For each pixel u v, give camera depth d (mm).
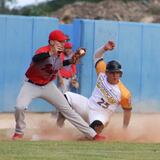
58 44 23266
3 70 37188
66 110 23766
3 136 25234
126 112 24766
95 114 24281
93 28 38219
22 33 37406
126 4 68250
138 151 20406
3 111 37250
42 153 19219
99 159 18234
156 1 74250
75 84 31453
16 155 18672
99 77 24422
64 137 24984
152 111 40219
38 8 91312
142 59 39875
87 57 38000
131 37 39406
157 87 40469
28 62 37562
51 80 23641
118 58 39062
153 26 40031
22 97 23406
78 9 65000
